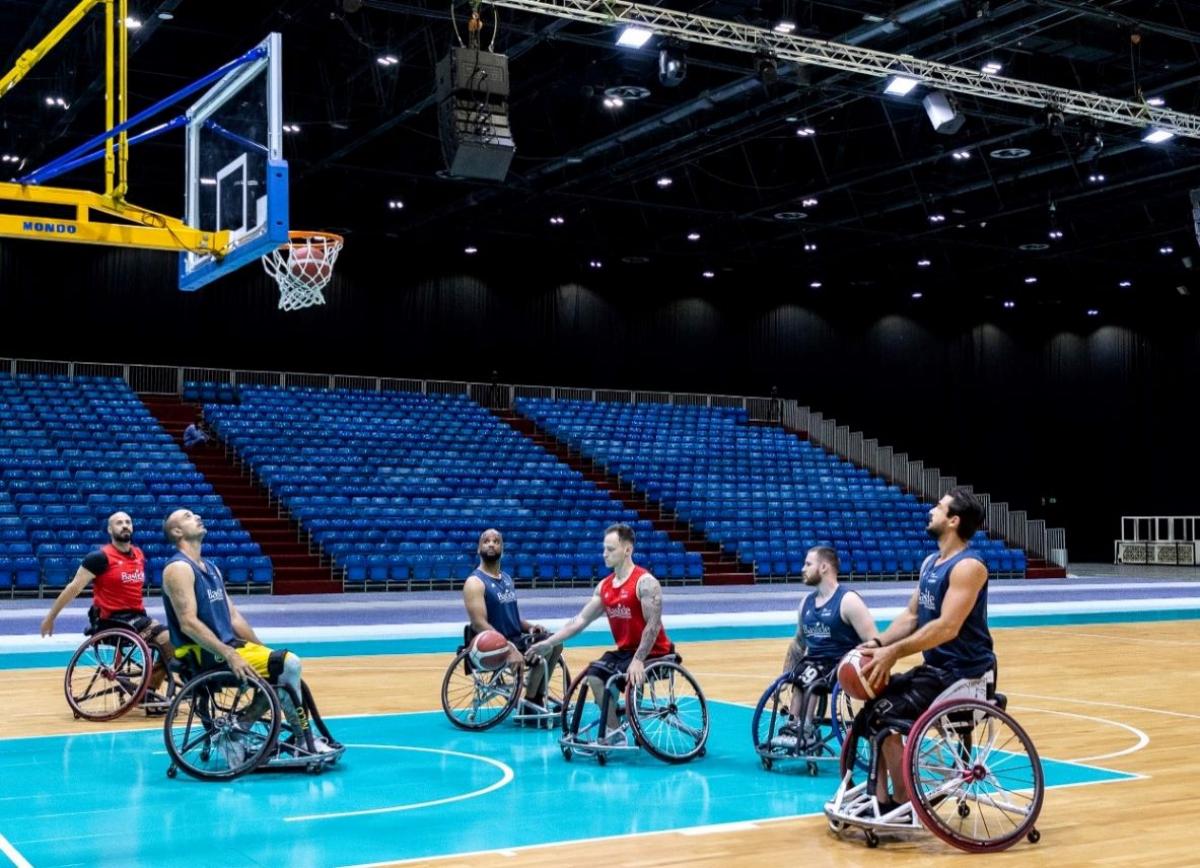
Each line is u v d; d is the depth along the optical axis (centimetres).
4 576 1366
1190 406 2628
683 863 420
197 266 804
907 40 1389
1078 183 1862
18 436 1639
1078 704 823
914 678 461
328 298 2170
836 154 1817
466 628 707
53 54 1431
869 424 2581
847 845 446
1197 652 1169
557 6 1188
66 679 736
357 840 450
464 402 2156
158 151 1783
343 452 1848
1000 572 2078
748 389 2512
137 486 1595
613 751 634
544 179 1925
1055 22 1298
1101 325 2672
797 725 591
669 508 1973
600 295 2412
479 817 489
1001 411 2642
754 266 2439
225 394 1983
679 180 2011
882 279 2477
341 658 1103
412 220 2073
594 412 2272
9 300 1923
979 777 455
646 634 603
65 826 472
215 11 1414
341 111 1582
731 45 1283
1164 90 1521
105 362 1984
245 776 572
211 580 577
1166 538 2661
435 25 1367
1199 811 504
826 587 592
